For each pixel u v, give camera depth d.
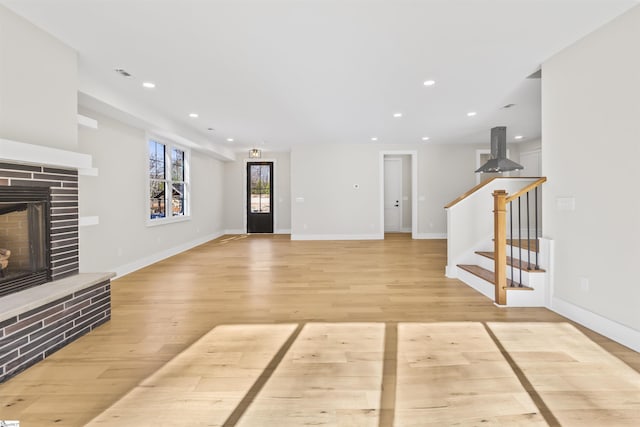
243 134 6.31
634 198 2.09
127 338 2.33
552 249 2.85
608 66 2.26
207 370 1.89
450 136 6.67
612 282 2.26
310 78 3.31
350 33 2.41
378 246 6.75
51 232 2.36
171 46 2.59
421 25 2.30
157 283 3.88
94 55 2.73
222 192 8.91
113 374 1.84
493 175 7.93
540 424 1.41
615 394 1.62
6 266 2.11
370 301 3.18
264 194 9.20
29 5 2.02
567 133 2.64
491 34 2.43
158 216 5.51
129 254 4.50
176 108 4.40
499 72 3.19
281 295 3.39
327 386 1.72
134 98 3.94
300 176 7.84
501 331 2.42
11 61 2.09
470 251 4.16
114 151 4.16
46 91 2.36
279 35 2.43
